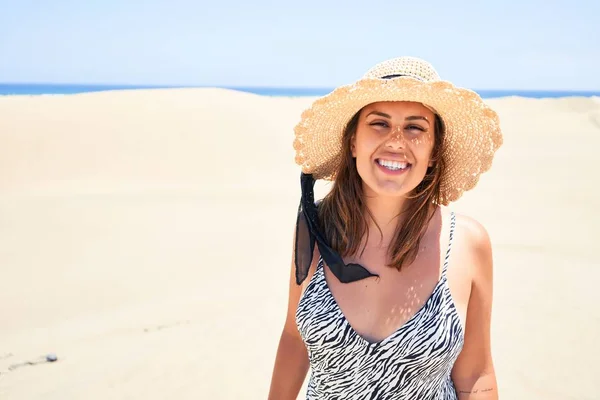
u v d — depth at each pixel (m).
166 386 4.43
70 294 6.64
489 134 1.86
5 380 4.54
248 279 7.11
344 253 1.83
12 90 183.75
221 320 5.73
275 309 6.03
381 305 1.75
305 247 1.87
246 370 4.66
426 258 1.77
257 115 23.23
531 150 22.20
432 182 1.83
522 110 41.03
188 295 6.54
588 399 4.04
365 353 1.72
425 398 1.76
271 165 17.09
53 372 4.67
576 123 33.62
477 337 1.88
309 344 1.79
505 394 4.13
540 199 12.23
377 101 1.71
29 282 7.09
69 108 21.52
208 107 23.03
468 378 1.93
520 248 8.13
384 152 1.70
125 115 20.52
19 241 9.03
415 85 1.61
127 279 7.17
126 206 11.66
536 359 4.68
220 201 12.38
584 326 5.30
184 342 5.22
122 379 4.53
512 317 5.56
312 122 1.93
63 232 9.60
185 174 15.32
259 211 11.38
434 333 1.69
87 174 14.80
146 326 5.61
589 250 8.01
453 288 1.76
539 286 6.47
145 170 15.40
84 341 5.29
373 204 1.82
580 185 13.91
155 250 8.50
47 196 12.59
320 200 2.02
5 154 15.58
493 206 11.48
